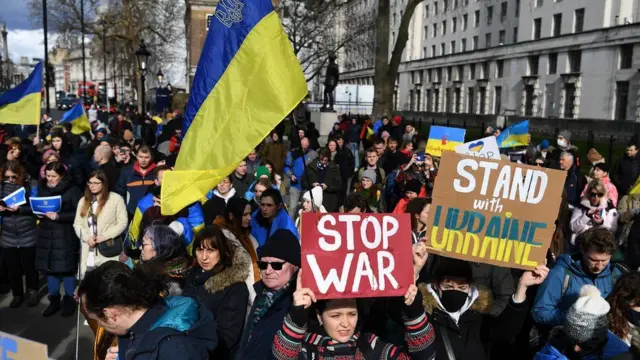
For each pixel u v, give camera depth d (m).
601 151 23.66
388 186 8.62
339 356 2.70
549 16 49.31
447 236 3.33
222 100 3.95
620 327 3.16
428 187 8.17
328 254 2.72
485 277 3.70
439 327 3.27
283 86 3.90
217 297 3.36
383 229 2.80
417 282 3.88
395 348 2.83
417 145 15.78
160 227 3.85
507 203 3.30
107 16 41.72
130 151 9.31
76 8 37.22
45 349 2.77
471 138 29.23
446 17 70.06
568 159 8.69
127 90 61.31
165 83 63.81
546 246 3.31
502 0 58.03
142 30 41.69
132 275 2.52
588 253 3.47
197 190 3.91
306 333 2.75
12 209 6.36
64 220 6.09
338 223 2.76
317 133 17.75
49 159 7.89
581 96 44.91
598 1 43.09
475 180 3.30
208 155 3.91
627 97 40.09
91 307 2.46
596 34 42.78
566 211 4.90
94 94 52.44
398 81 81.62
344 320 2.69
